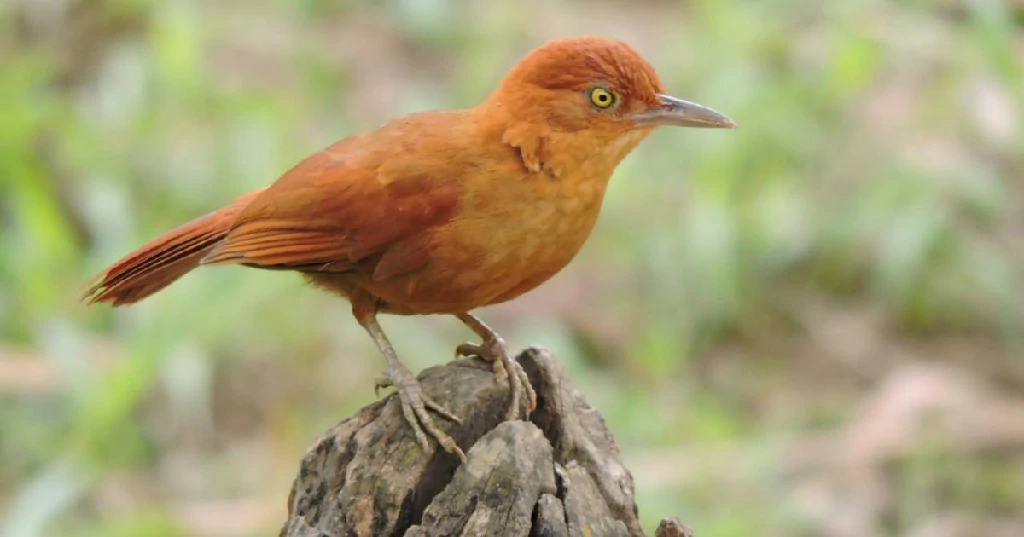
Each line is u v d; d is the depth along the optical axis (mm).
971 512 12570
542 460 6336
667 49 17000
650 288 14633
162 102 15328
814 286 15031
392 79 17234
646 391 13586
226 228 8180
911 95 15891
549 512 6250
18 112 14477
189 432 13242
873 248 14938
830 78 15453
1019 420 13273
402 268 7602
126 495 12469
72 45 17125
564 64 7703
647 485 11930
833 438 13164
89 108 15781
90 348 13219
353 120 16328
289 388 13641
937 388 13414
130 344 12789
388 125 8000
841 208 14875
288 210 7754
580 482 6473
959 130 15594
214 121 15297
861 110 15867
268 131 14930
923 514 12328
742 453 12500
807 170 15297
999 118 15297
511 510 6223
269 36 17453
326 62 17078
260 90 16109
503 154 7664
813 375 14180
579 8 18516
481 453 6312
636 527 6844
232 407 13570
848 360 14336
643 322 14328
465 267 7625
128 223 13992
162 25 16141
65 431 12523
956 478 12773
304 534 6633
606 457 7020
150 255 8227
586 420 7117
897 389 13398
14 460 12570
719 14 15992
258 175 14500
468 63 16797
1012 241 15281
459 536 6250
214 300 12789
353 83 17188
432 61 17672
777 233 14664
